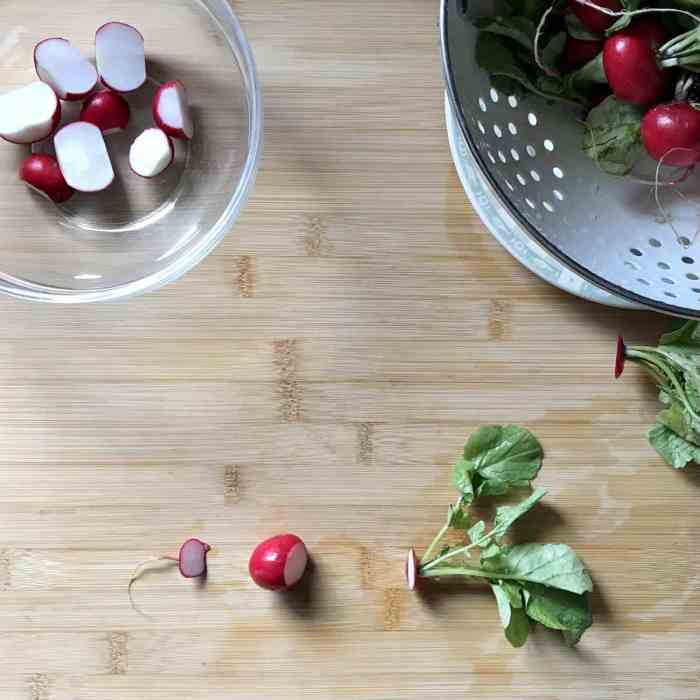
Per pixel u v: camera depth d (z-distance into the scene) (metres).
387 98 0.49
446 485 0.49
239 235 0.49
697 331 0.47
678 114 0.41
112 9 0.49
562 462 0.50
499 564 0.48
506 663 0.49
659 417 0.48
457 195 0.49
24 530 0.49
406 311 0.49
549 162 0.46
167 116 0.48
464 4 0.41
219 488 0.49
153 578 0.49
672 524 0.50
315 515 0.49
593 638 0.49
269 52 0.49
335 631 0.49
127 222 0.50
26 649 0.49
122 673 0.49
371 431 0.49
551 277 0.48
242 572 0.49
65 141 0.47
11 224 0.49
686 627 0.50
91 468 0.49
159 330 0.49
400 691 0.49
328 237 0.49
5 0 0.49
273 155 0.49
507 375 0.49
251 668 0.49
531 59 0.44
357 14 0.48
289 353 0.49
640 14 0.42
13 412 0.49
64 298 0.49
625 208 0.46
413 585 0.47
